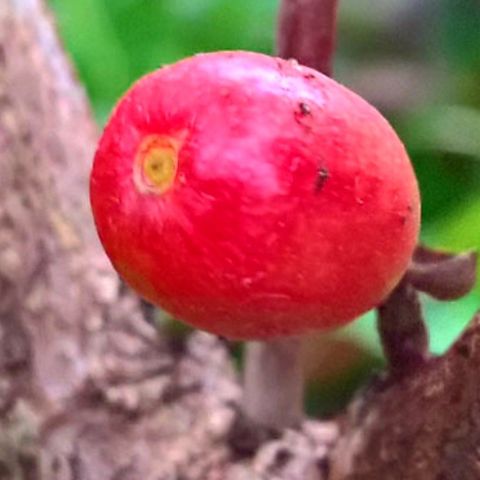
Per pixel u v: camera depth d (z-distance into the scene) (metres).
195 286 0.05
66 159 0.11
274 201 0.05
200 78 0.05
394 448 0.07
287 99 0.05
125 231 0.05
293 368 0.09
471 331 0.06
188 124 0.05
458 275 0.07
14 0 0.11
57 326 0.10
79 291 0.10
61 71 0.11
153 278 0.05
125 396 0.10
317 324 0.05
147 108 0.05
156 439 0.10
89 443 0.10
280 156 0.05
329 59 0.07
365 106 0.05
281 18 0.07
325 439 0.09
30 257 0.10
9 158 0.10
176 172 0.05
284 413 0.09
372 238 0.05
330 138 0.05
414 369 0.07
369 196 0.05
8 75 0.11
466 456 0.07
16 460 0.10
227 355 0.11
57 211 0.11
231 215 0.05
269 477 0.09
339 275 0.05
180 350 0.10
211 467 0.09
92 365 0.10
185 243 0.05
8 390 0.10
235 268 0.05
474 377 0.06
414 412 0.07
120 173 0.05
